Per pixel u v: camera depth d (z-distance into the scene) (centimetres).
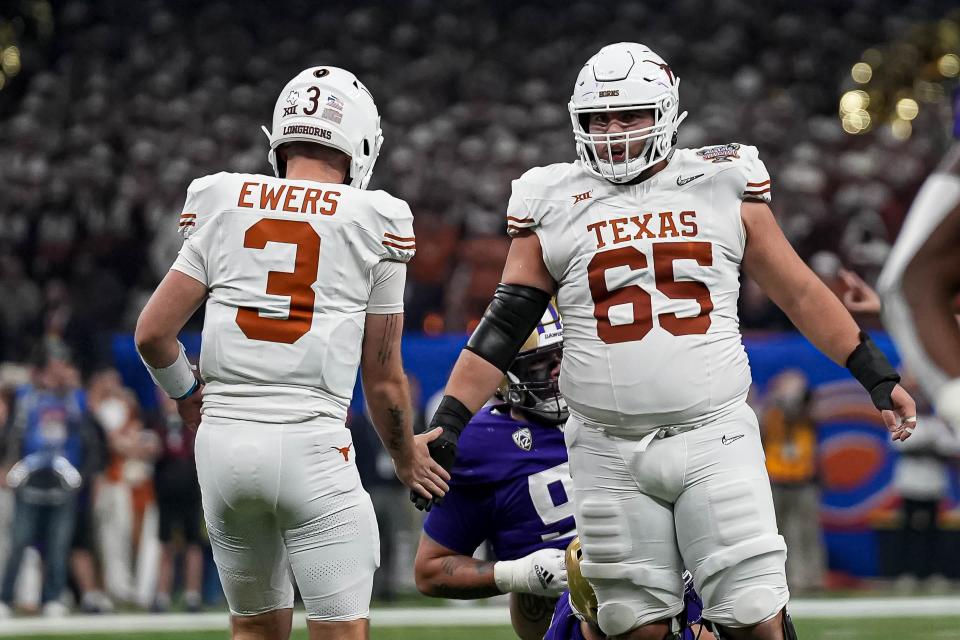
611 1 6906
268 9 6938
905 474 3866
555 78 6488
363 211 1345
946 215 984
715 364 1288
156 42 6688
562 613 1454
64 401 3491
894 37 6719
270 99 6356
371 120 1406
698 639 1426
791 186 5116
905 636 2691
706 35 6769
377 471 3569
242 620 1395
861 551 3909
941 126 5362
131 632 2970
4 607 3431
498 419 1554
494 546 1574
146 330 1352
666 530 1313
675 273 1285
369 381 1372
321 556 1320
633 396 1284
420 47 6762
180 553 3772
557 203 1321
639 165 1292
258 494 1307
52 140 5794
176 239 4972
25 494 3425
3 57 6456
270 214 1339
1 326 4606
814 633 2753
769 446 3778
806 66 6538
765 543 1272
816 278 1323
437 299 4522
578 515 1338
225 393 1326
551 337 1509
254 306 1323
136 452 3675
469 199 5088
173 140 5803
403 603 3556
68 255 5109
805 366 3925
